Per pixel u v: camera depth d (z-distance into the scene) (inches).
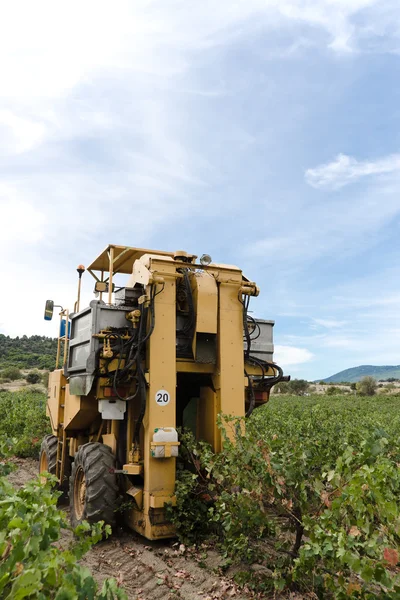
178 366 231.6
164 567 189.6
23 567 86.0
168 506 207.3
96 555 207.0
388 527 126.3
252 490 167.2
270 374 261.6
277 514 176.4
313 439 245.4
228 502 180.5
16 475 406.9
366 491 132.5
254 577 170.6
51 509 111.0
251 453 172.4
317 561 165.6
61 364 352.2
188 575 181.8
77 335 259.3
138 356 217.3
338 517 134.5
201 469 229.8
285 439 192.9
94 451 233.8
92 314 229.3
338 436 279.3
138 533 223.9
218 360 236.2
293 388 2245.3
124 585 175.5
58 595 79.0
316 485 153.8
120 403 227.8
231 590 168.1
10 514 101.7
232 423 229.0
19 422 615.8
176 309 237.9
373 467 145.4
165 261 230.2
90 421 281.1
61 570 89.4
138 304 233.3
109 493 223.5
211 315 233.3
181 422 246.5
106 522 221.9
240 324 241.4
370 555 124.3
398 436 289.3
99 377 226.7
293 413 689.0
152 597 165.6
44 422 547.8
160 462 211.6
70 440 315.3
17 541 89.5
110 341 227.5
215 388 236.2
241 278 246.5
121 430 241.8
